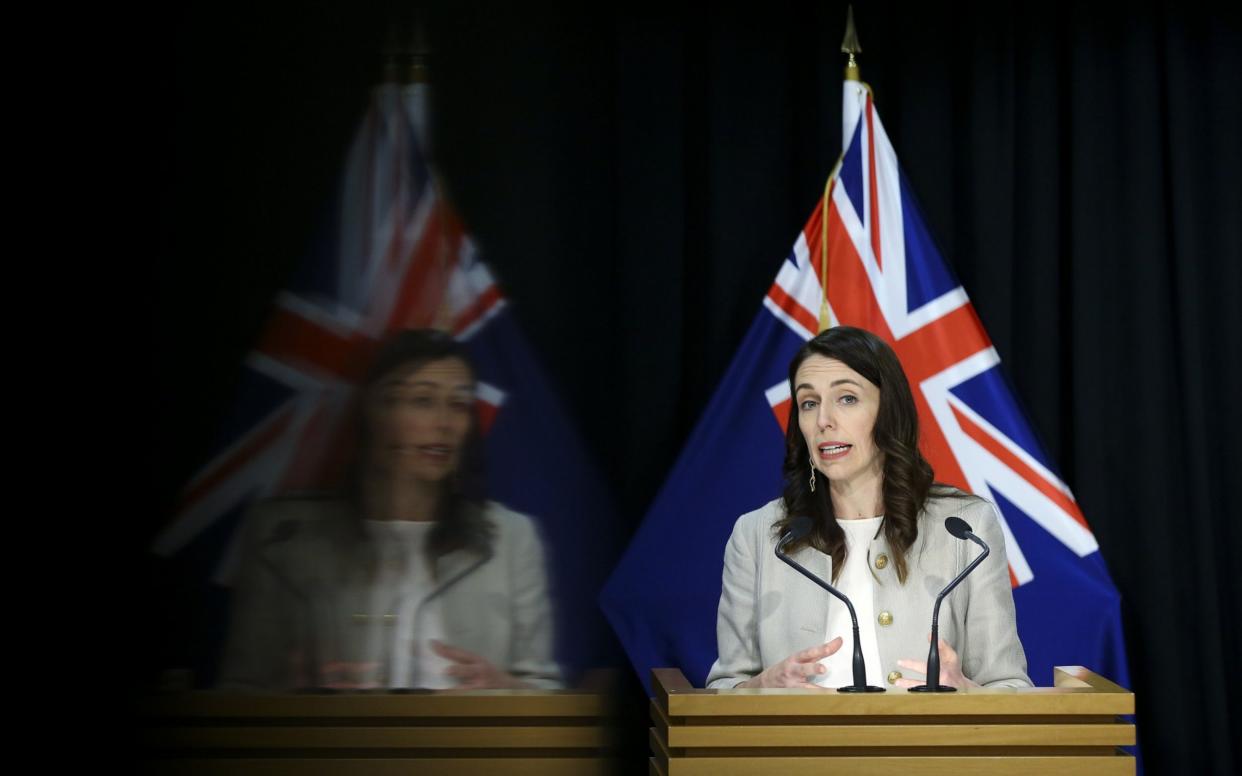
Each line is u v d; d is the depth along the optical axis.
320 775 5.43
